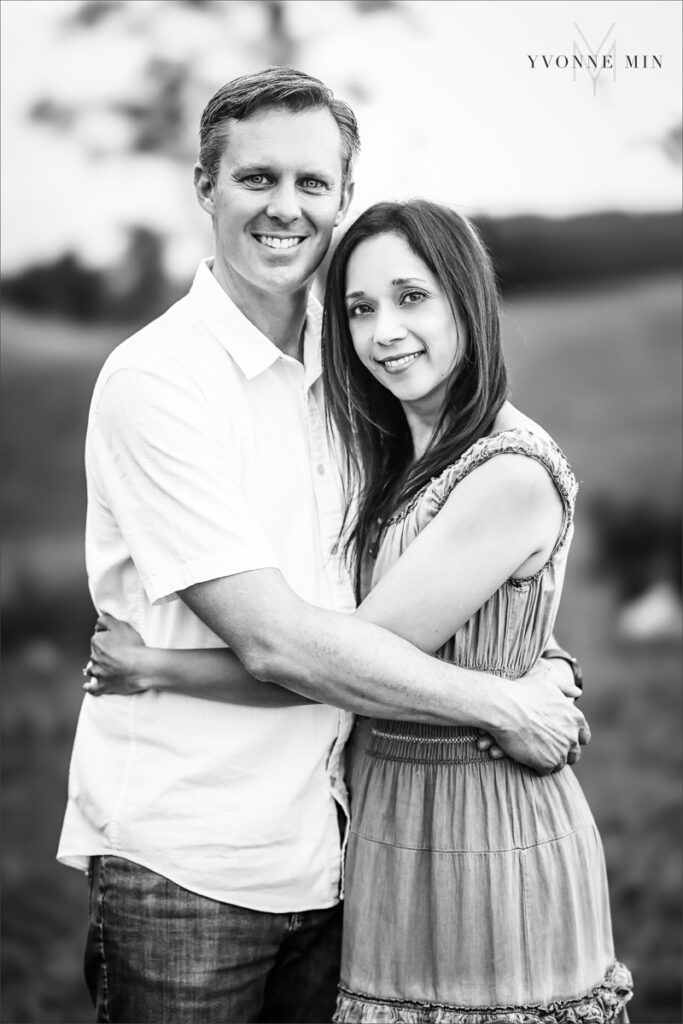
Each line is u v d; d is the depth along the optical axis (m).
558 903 2.01
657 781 4.38
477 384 2.02
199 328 2.09
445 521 1.96
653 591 4.86
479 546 1.95
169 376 2.00
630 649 4.77
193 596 1.97
